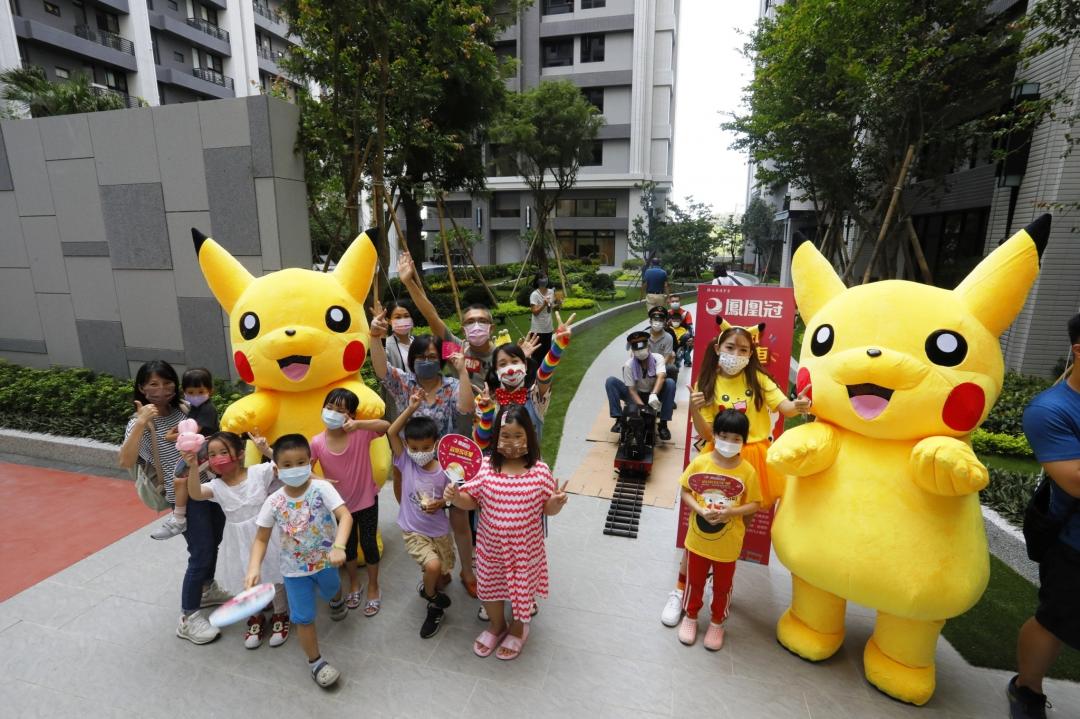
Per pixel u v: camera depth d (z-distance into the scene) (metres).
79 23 24.03
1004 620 3.93
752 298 4.15
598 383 10.09
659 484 6.09
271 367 4.05
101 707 3.19
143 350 8.59
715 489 3.45
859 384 3.02
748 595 4.25
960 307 3.01
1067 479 2.68
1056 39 6.57
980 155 10.70
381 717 3.11
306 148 8.01
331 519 3.36
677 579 4.34
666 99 33.81
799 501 3.35
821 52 9.38
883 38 8.52
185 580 3.69
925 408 2.90
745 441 3.72
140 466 3.89
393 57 9.28
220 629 3.81
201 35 28.70
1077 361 2.75
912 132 9.49
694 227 28.80
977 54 8.34
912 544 2.92
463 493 3.40
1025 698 3.08
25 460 6.68
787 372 4.14
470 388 4.08
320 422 4.27
